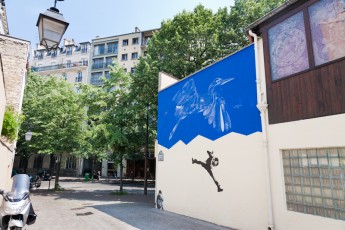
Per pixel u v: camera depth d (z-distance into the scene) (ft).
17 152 100.01
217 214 26.99
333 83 17.90
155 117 63.31
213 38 58.39
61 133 65.05
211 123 29.89
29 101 81.41
